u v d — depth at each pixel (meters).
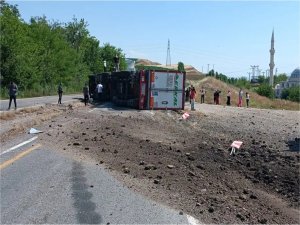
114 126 20.14
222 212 7.60
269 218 7.99
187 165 11.92
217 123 26.27
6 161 10.32
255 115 32.22
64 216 6.62
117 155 12.05
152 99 30.28
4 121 19.44
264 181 11.77
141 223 6.47
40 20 88.56
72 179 8.80
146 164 11.02
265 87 106.38
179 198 8.06
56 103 35.81
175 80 31.00
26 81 58.28
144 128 21.30
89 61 110.75
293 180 12.13
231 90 87.56
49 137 14.50
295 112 36.16
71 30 104.88
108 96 38.03
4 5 74.25
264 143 19.56
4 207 6.96
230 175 11.70
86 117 23.08
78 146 13.06
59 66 78.81
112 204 7.29
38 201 7.29
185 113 29.75
